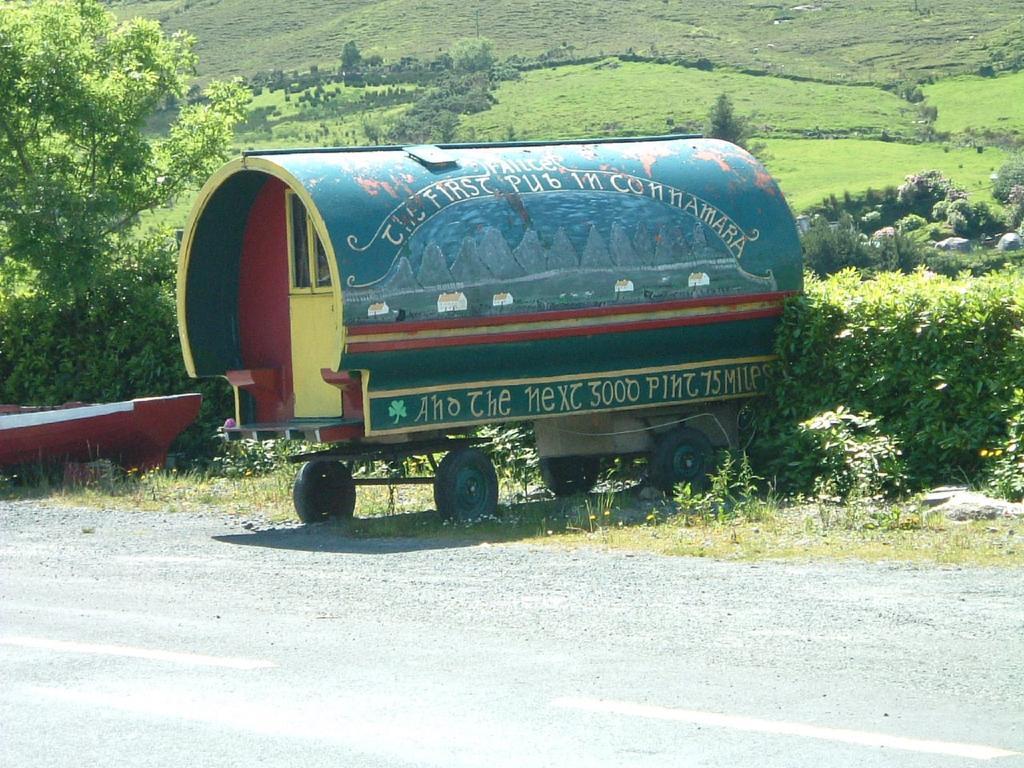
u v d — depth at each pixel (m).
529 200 21.22
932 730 9.55
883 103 190.88
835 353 22.67
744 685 10.70
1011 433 20.31
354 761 9.20
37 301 31.05
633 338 21.84
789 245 23.39
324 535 19.58
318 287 20.97
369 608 13.85
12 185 33.12
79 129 33.94
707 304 22.48
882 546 16.45
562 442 22.88
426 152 21.16
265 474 27.19
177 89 36.91
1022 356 20.89
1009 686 10.51
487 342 20.42
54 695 10.92
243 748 9.52
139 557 17.72
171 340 30.11
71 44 34.25
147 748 9.58
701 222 22.61
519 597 14.18
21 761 9.40
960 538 16.58
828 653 11.53
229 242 22.06
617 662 11.46
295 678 11.22
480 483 20.94
